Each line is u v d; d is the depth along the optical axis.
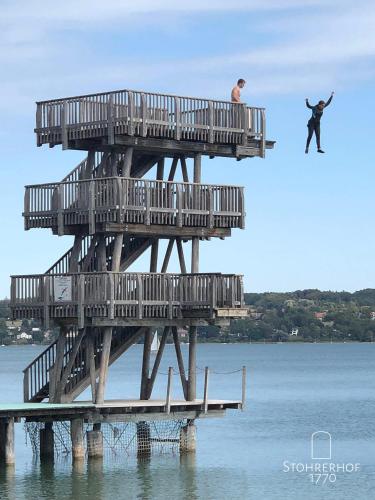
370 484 52.50
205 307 55.34
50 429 56.19
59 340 56.03
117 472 53.56
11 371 170.50
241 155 57.44
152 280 55.12
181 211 55.31
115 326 55.72
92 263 56.44
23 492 49.19
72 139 55.62
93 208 54.16
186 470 54.66
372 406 96.62
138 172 57.59
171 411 55.69
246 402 101.81
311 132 49.31
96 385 55.03
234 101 57.19
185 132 55.56
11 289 56.69
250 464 57.72
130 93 53.97
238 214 56.88
